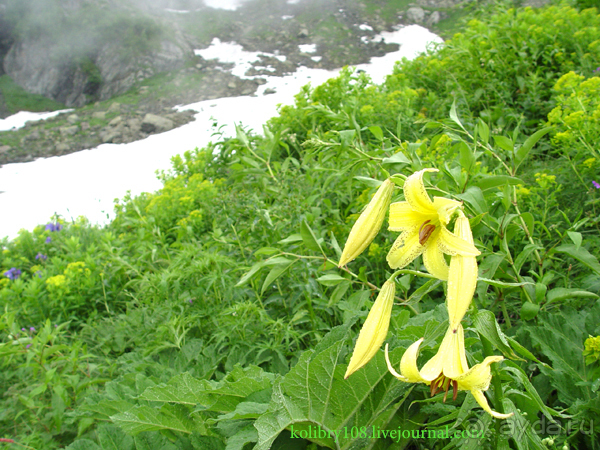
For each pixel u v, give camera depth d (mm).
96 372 2926
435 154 3301
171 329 2750
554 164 3658
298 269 2895
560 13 5617
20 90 18531
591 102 3479
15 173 11211
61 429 2580
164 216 4941
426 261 1094
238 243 3387
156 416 1831
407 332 1688
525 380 1307
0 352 2684
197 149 6332
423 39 17188
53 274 4582
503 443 1359
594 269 2178
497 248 2777
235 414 1593
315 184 3826
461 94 4992
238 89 15133
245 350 2590
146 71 17484
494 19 5770
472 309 1239
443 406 1648
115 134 12961
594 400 1656
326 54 17188
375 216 1112
